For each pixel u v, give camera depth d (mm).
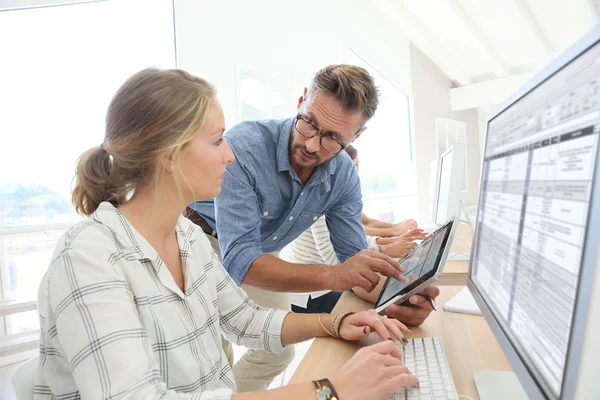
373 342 909
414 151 6461
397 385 621
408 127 6543
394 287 1052
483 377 707
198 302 834
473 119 7730
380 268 1146
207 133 759
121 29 3428
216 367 840
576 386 378
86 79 3293
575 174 441
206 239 959
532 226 557
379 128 5965
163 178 757
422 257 1044
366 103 1257
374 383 615
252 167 1353
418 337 926
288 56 4504
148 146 723
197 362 771
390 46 6078
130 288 699
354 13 5410
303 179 1473
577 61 463
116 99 750
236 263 1245
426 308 991
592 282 369
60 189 3266
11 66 3109
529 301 546
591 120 416
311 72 4738
